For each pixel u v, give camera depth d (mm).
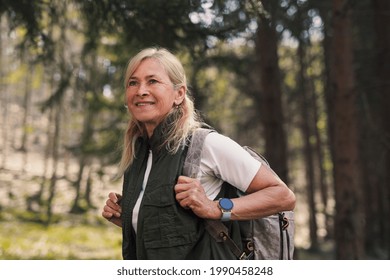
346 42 6801
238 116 14539
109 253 10945
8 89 30500
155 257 1801
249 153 1978
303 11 7855
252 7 4695
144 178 1957
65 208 19672
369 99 9164
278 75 8664
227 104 15062
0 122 33781
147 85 1937
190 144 1880
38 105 9383
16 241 11508
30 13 5168
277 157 8445
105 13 4789
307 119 15383
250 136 13375
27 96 25828
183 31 4867
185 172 1844
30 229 14336
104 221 18000
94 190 21859
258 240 1923
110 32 5301
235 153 1839
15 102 34875
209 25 4824
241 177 1835
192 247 1808
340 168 6793
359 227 6703
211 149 1854
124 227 1953
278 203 1816
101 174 10688
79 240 13133
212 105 10875
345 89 6789
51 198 17250
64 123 23328
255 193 1826
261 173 1831
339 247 6734
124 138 2152
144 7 4602
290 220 1996
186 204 1760
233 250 1855
